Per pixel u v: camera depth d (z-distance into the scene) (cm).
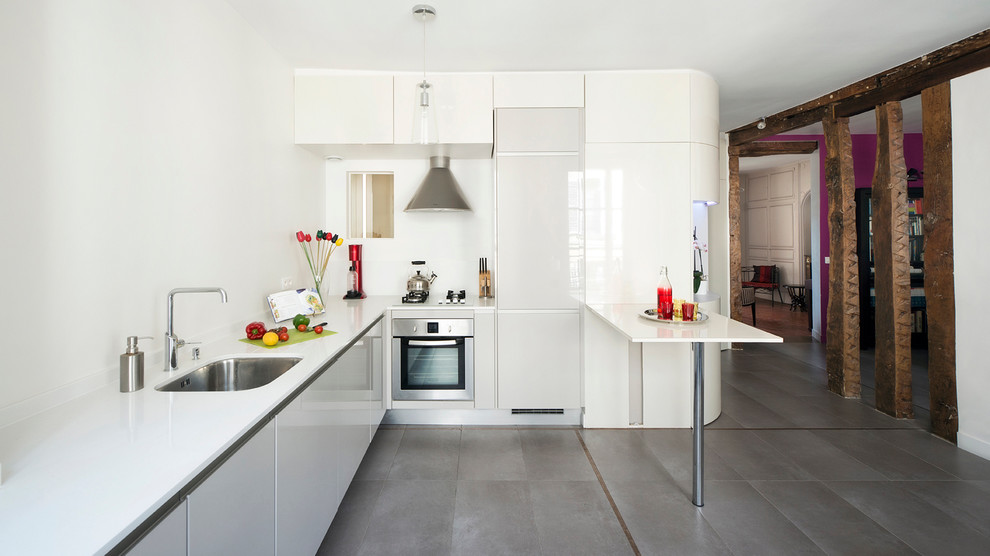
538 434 334
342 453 225
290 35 284
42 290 142
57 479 96
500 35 289
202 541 107
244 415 132
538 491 255
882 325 362
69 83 150
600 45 305
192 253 215
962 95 288
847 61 337
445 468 281
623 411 346
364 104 336
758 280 960
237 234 255
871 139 580
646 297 343
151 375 176
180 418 130
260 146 283
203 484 107
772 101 431
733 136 557
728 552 203
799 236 877
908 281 351
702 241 425
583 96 342
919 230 576
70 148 151
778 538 212
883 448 303
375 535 215
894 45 312
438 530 219
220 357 202
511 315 345
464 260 397
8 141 132
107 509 85
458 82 340
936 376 316
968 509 233
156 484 94
